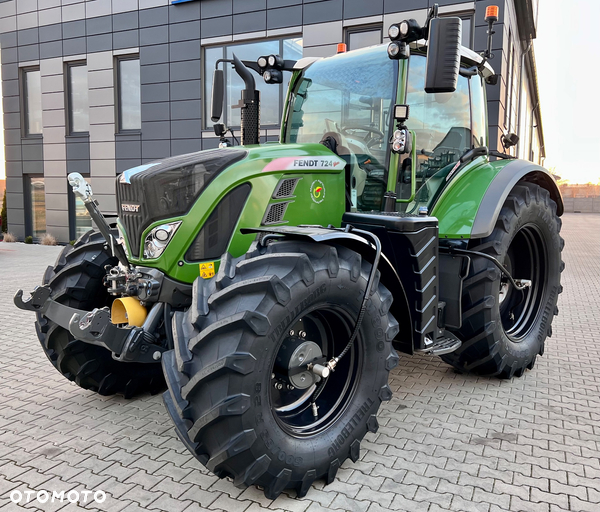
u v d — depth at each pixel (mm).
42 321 3379
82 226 13906
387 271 2828
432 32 2689
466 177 3873
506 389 3766
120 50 12430
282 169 2891
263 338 2205
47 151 13977
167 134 12109
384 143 3250
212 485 2514
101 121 12930
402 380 3949
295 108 3785
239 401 2152
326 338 2795
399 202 3271
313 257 2420
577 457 2771
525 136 21172
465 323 3643
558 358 4492
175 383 2328
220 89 3818
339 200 3174
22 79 14367
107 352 3400
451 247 3498
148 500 2385
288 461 2312
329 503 2365
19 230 15070
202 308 2334
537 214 3973
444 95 3723
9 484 2508
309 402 2699
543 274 4285
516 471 2629
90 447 2887
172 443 2941
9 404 3496
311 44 10266
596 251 13078
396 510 2307
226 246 2777
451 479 2557
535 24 13359
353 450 2613
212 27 11242
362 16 9742
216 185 2727
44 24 13484
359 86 3408
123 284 2857
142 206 2689
